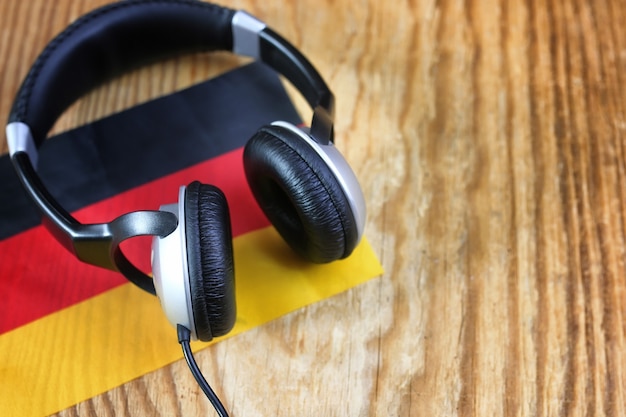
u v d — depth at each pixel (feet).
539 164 2.40
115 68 2.39
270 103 2.44
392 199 2.35
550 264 2.30
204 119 2.42
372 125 2.43
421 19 2.56
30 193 2.09
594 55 2.53
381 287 2.27
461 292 2.27
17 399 2.17
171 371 2.20
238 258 2.28
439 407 2.18
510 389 2.20
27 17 2.55
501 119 2.44
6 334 2.22
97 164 2.37
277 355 2.21
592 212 2.35
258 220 2.32
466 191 2.36
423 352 2.22
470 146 2.41
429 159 2.39
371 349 2.22
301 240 2.16
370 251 2.30
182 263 1.95
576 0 2.60
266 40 2.30
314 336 2.23
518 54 2.52
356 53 2.52
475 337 2.24
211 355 2.21
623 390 2.20
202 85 2.46
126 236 1.97
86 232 2.00
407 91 2.47
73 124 2.42
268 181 2.13
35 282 2.26
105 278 2.26
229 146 2.39
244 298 2.25
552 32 2.56
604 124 2.44
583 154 2.41
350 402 2.18
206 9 2.33
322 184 2.04
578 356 2.23
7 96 2.46
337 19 2.56
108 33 2.31
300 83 2.27
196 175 2.36
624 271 2.30
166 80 2.48
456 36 2.54
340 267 2.28
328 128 2.08
